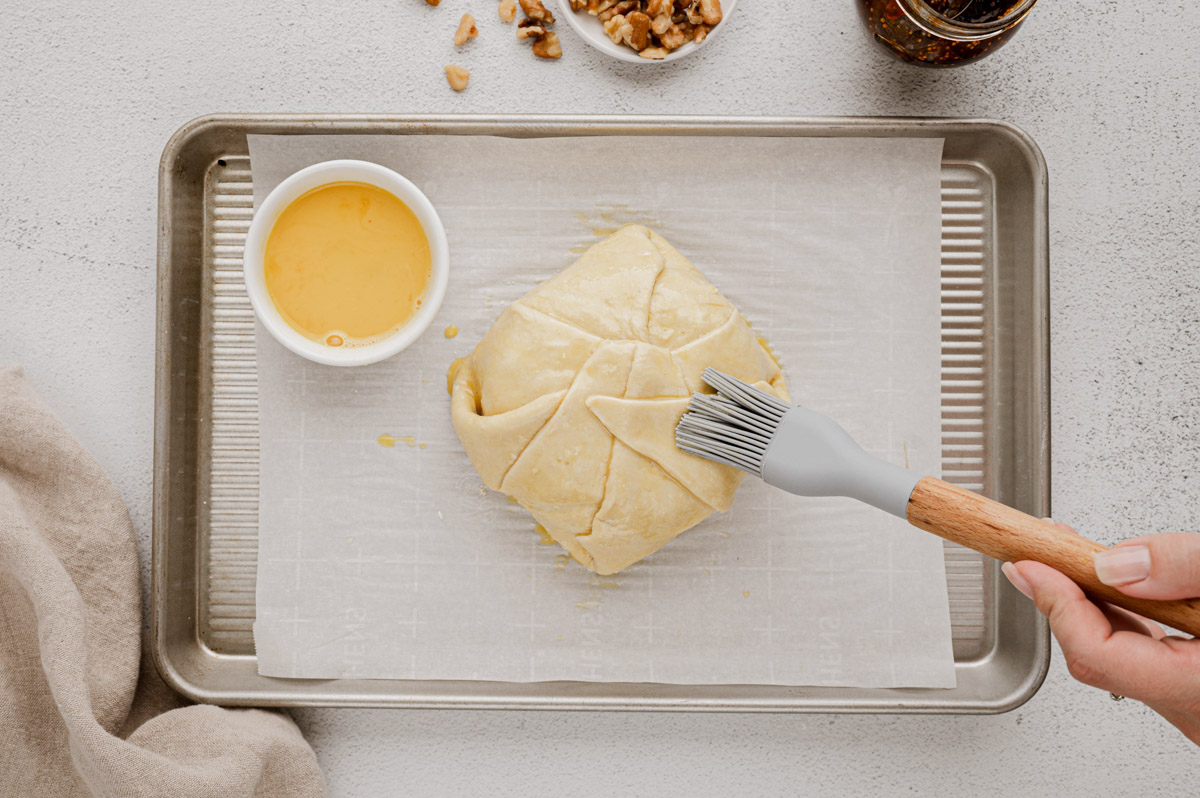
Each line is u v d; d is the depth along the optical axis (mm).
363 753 1123
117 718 1043
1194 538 700
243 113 1079
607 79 1116
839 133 1062
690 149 1079
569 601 1093
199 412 1103
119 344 1123
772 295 1099
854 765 1133
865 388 1098
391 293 1020
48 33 1112
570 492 958
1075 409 1141
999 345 1105
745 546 1095
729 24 1113
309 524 1090
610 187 1089
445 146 1070
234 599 1108
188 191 1080
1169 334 1136
